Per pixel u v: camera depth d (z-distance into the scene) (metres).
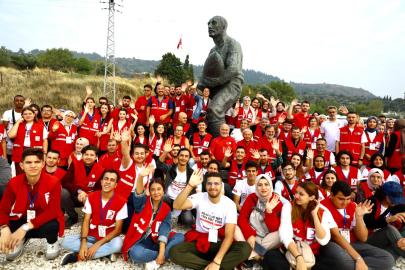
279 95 61.12
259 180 3.57
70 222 4.26
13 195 3.29
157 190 3.37
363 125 7.59
